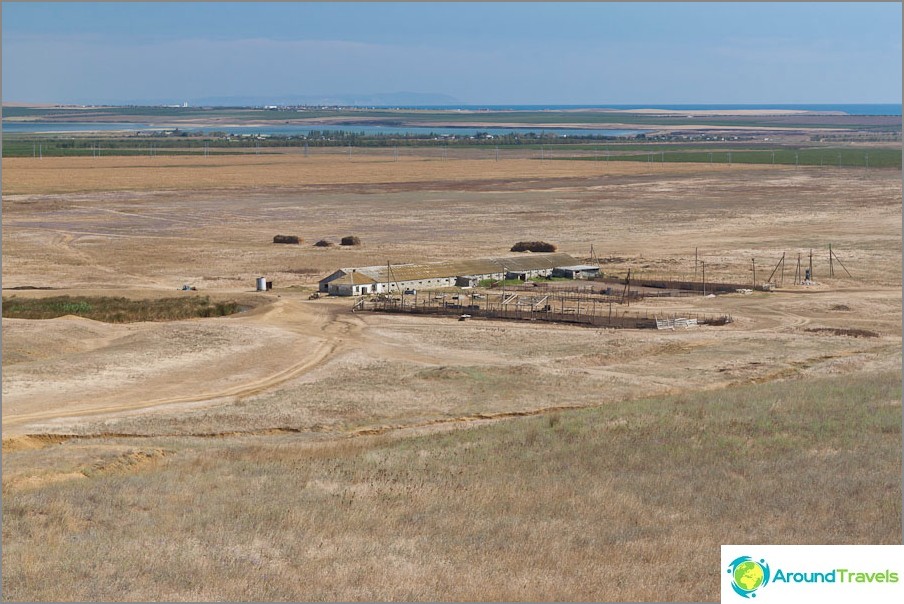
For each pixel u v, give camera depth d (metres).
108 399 63.31
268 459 45.00
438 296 112.06
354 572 28.25
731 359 77.00
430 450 46.28
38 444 51.28
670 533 32.66
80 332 85.00
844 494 36.75
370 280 115.62
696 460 43.03
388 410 60.12
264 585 26.95
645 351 80.62
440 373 69.69
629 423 50.12
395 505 36.22
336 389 66.00
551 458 44.16
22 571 27.56
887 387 58.25
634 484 39.25
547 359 77.44
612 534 32.47
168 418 57.31
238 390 66.81
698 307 105.44
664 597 26.44
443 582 27.44
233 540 31.17
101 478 40.62
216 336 84.69
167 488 38.06
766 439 46.03
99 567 28.22
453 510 35.62
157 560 28.91
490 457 44.25
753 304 107.69
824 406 52.69
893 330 92.50
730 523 33.69
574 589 26.94
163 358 76.50
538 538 31.97
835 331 90.62
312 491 38.09
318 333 88.94
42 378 68.44
